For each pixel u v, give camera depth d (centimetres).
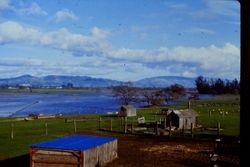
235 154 3306
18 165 2964
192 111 5888
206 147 3753
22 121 6856
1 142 4209
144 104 13562
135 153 3419
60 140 2862
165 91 13588
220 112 8531
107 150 2973
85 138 3041
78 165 2470
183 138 4494
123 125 5991
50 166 2522
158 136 4678
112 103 17750
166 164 2933
